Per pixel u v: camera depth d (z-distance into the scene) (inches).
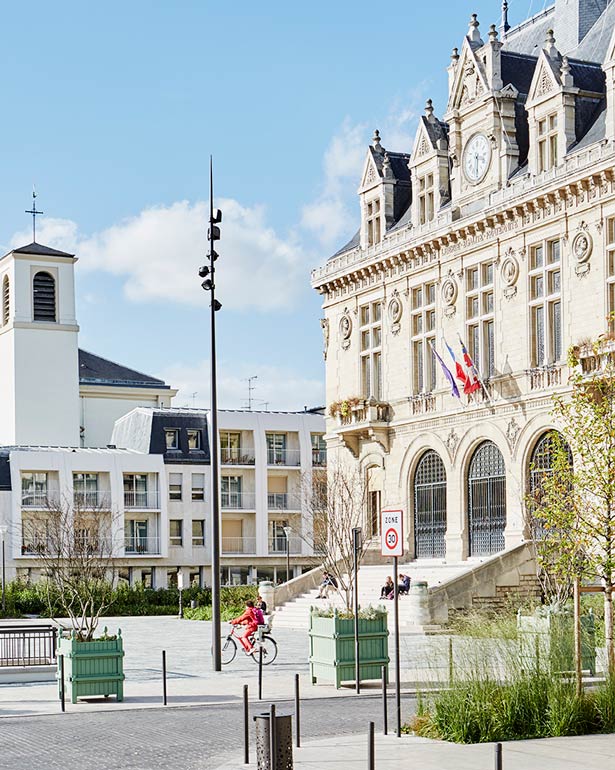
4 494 3297.2
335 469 2519.7
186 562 3590.1
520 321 2042.3
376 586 2137.1
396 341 2404.0
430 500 2304.4
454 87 2236.7
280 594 2293.3
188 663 1435.8
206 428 3725.4
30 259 4261.8
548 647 836.0
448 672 818.2
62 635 1083.9
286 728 598.5
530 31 2539.4
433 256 2285.9
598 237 1879.9
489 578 1847.9
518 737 775.1
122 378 4817.9
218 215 1396.4
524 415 2015.3
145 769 712.4
